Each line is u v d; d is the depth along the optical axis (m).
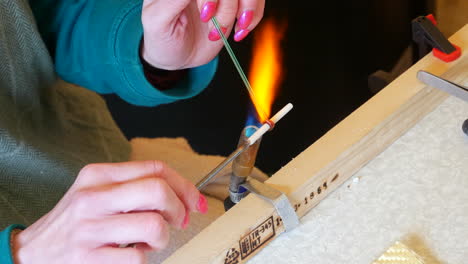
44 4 0.79
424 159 0.62
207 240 0.57
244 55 1.24
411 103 0.63
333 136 0.61
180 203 0.57
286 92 1.20
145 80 0.74
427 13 1.21
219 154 1.19
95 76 0.79
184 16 0.70
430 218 0.58
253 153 0.59
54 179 0.75
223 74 1.24
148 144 0.89
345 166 0.61
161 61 0.73
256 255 0.59
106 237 0.55
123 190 0.55
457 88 0.61
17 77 0.74
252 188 0.59
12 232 0.59
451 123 0.64
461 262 0.56
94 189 0.57
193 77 0.79
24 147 0.72
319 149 0.61
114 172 0.57
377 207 0.60
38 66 0.76
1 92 0.73
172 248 0.70
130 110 1.29
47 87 0.79
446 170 0.61
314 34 1.25
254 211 0.58
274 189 0.58
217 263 0.57
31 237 0.58
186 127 1.24
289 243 0.59
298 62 1.23
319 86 1.20
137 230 0.54
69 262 0.56
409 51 1.06
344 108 1.18
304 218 0.60
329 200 0.61
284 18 1.27
